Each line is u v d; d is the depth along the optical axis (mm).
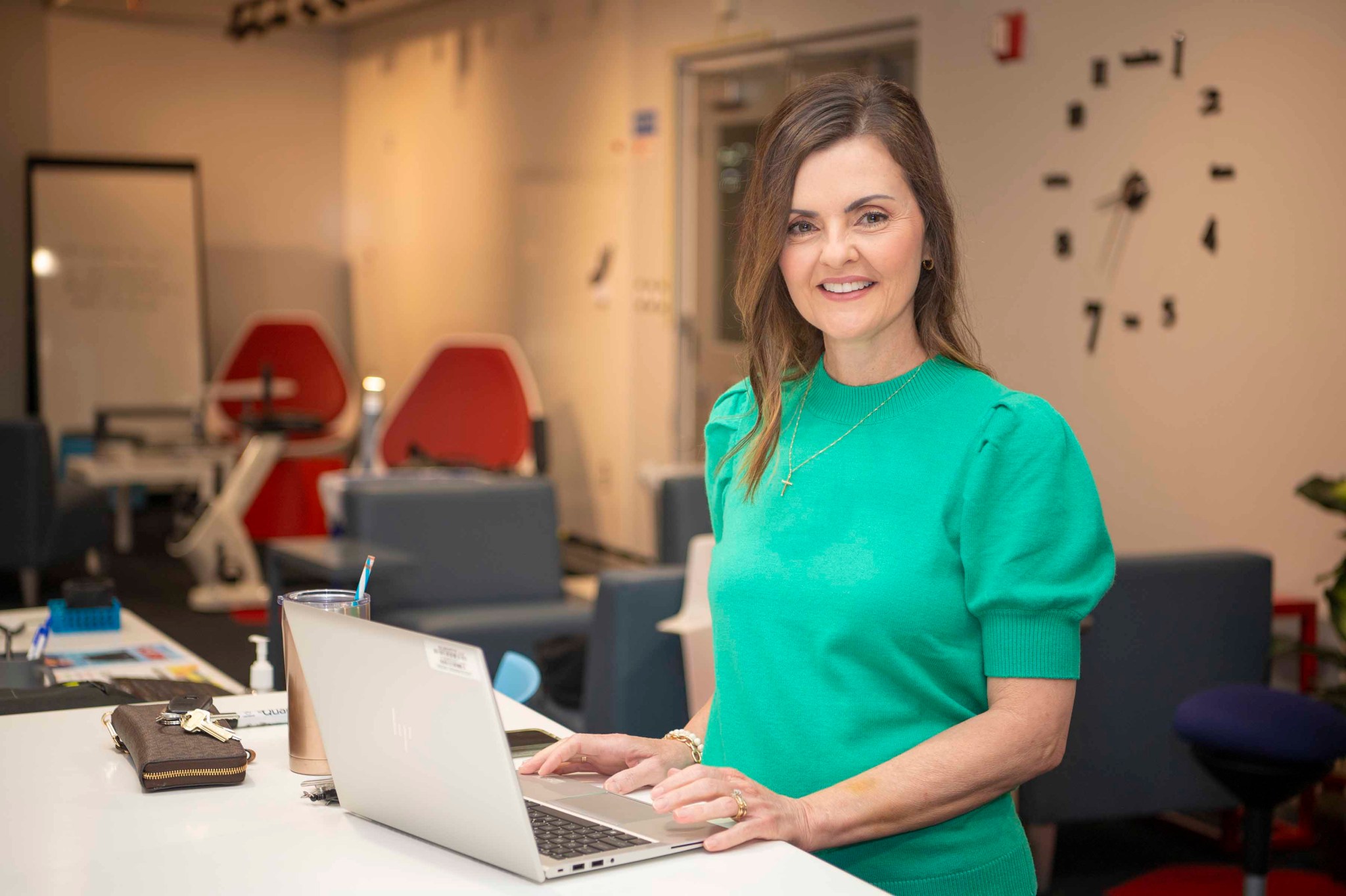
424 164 10023
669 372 7453
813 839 1354
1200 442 4531
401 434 8109
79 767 1604
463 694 1187
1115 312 4809
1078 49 4898
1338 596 3596
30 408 9938
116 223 10000
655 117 7461
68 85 10156
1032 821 3471
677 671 3740
